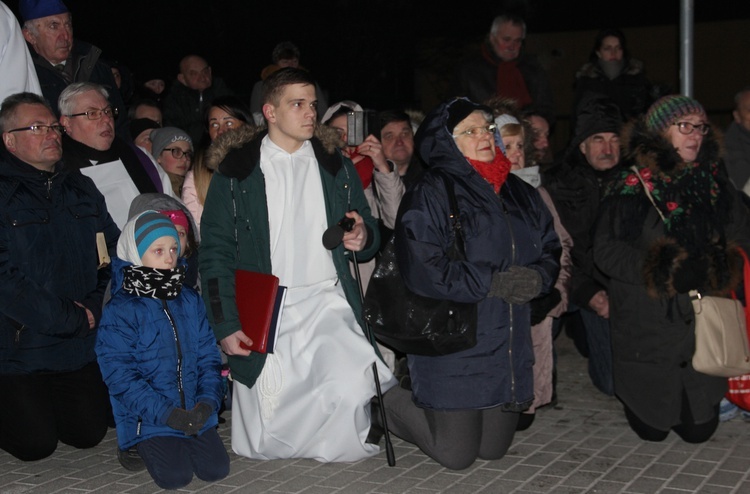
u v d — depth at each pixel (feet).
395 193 17.71
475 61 27.61
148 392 14.92
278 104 15.34
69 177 16.99
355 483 15.49
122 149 18.57
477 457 16.44
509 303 15.12
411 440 16.30
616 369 17.21
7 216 16.07
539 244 15.75
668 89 27.07
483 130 15.30
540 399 17.67
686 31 24.57
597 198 19.74
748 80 68.85
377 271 15.33
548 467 16.17
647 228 16.65
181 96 29.01
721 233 16.75
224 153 15.71
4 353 16.42
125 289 15.20
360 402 15.84
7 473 16.39
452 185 15.17
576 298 19.79
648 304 16.63
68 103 17.79
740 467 15.99
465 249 15.06
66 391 17.22
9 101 16.21
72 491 15.44
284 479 15.74
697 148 16.70
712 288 16.47
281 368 15.83
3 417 16.67
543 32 72.74
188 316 15.55
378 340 16.57
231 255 15.70
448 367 15.30
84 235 16.87
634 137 16.90
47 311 15.99
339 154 16.21
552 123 28.07
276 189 15.69
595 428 18.44
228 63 55.11
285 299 15.83
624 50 27.32
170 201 16.71
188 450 15.49
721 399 17.02
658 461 16.39
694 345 16.51
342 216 16.05
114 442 18.12
